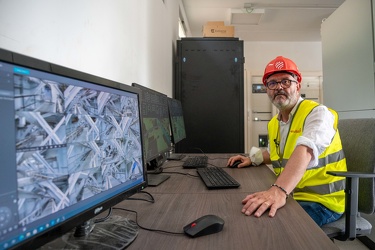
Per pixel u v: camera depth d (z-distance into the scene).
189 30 4.73
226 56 2.86
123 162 0.69
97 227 0.65
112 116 0.66
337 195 1.25
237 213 0.77
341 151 1.31
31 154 0.41
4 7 0.64
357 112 2.34
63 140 0.48
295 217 0.73
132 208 0.82
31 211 0.41
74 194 0.50
